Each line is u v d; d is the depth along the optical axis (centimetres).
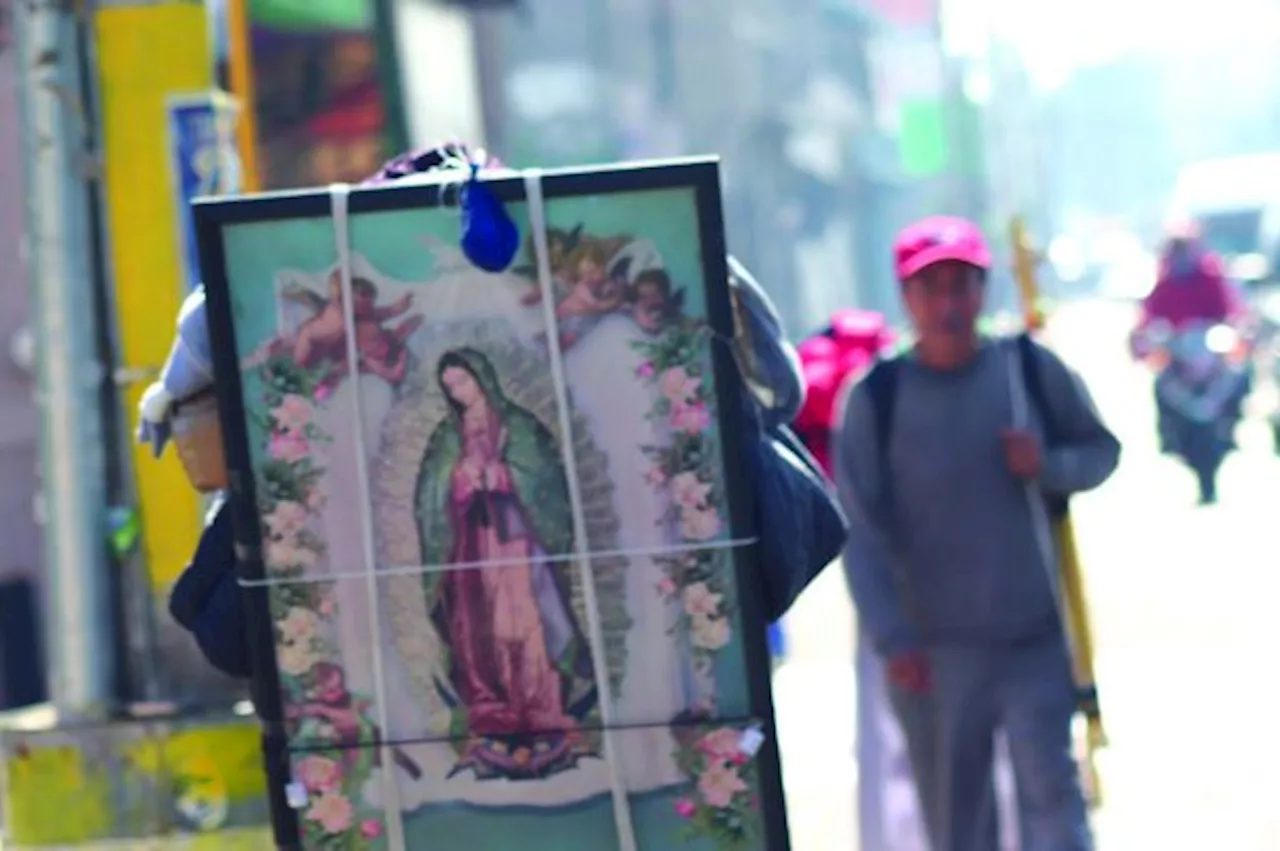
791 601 537
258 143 1217
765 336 534
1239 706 1259
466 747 515
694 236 507
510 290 509
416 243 509
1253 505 2341
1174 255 2428
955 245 780
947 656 786
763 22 5247
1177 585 1758
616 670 512
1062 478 783
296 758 517
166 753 823
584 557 511
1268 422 2820
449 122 1469
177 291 865
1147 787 1077
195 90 870
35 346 862
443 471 512
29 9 861
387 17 1248
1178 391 2378
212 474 548
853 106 5959
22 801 829
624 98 4425
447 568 512
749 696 513
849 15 5625
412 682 515
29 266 862
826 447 963
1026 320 912
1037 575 784
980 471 782
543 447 510
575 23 4272
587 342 509
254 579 515
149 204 867
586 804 516
